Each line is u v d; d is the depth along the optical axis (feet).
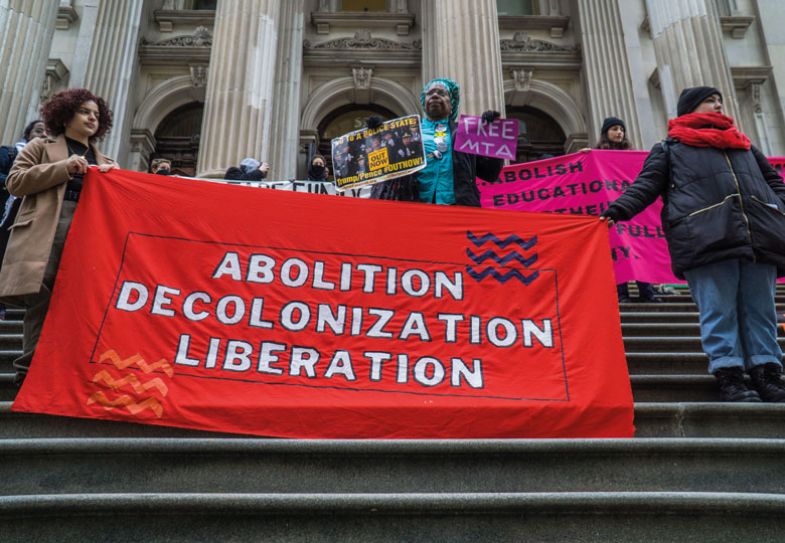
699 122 12.02
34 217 10.46
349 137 13.87
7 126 23.54
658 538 7.57
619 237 20.43
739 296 11.18
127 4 41.98
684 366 12.96
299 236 11.30
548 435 9.59
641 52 44.96
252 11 31.24
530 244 11.56
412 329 10.63
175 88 44.65
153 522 7.42
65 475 8.31
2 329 15.43
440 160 13.85
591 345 10.51
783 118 44.11
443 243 11.53
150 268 10.58
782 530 7.64
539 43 46.52
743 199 11.00
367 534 7.46
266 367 9.98
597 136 42.52
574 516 7.64
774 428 10.14
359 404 9.52
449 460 8.67
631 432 9.73
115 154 38.70
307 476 8.47
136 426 9.48
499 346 10.53
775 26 46.85
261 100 29.78
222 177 27.58
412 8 47.85
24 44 24.77
